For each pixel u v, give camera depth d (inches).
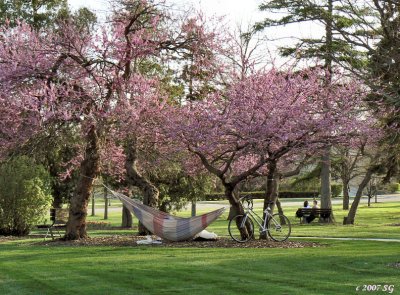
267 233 673.0
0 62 662.5
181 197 1296.8
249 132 621.9
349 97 636.1
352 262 443.8
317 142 641.0
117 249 578.6
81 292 344.2
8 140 670.5
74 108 661.3
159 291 342.0
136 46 701.9
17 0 1342.3
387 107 677.3
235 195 687.7
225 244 626.5
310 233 827.4
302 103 633.6
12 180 876.0
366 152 1214.9
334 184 2908.5
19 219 880.9
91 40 684.7
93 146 711.7
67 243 669.3
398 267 417.7
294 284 354.6
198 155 689.6
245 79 660.7
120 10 717.9
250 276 387.9
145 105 693.3
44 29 800.3
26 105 646.5
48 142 696.4
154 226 647.8
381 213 1678.2
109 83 695.1
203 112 650.2
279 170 782.5
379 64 557.0
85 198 716.0
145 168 892.6
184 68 782.5
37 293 345.1
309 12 621.6
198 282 368.8
